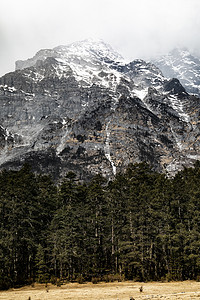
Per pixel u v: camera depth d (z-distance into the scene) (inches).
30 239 2305.6
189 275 2170.3
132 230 2365.9
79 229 2500.0
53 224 2455.7
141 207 2352.4
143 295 1461.6
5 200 2285.9
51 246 2401.6
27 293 1743.4
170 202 2428.6
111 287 1870.1
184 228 2257.6
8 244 2145.7
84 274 2289.6
